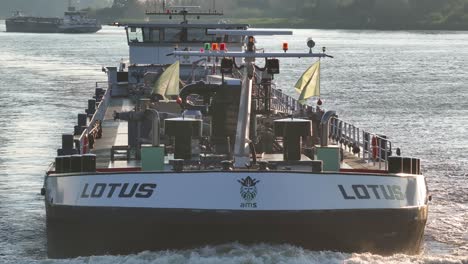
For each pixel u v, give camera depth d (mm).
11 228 72875
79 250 56469
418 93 196000
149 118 62281
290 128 58438
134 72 101125
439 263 57500
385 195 55688
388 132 133250
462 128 138000
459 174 99000
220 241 54594
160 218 54156
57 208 56312
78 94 190500
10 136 125438
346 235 55219
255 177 53938
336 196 54656
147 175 54781
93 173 55750
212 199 53906
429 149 116812
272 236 54406
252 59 61312
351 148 71688
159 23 103500
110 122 83875
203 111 65375
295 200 54031
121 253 55688
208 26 102438
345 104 171375
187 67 101000
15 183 90938
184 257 54094
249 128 63469
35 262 56406
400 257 56438
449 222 75562
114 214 54688
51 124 139000
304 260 53562
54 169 61969
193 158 58750
